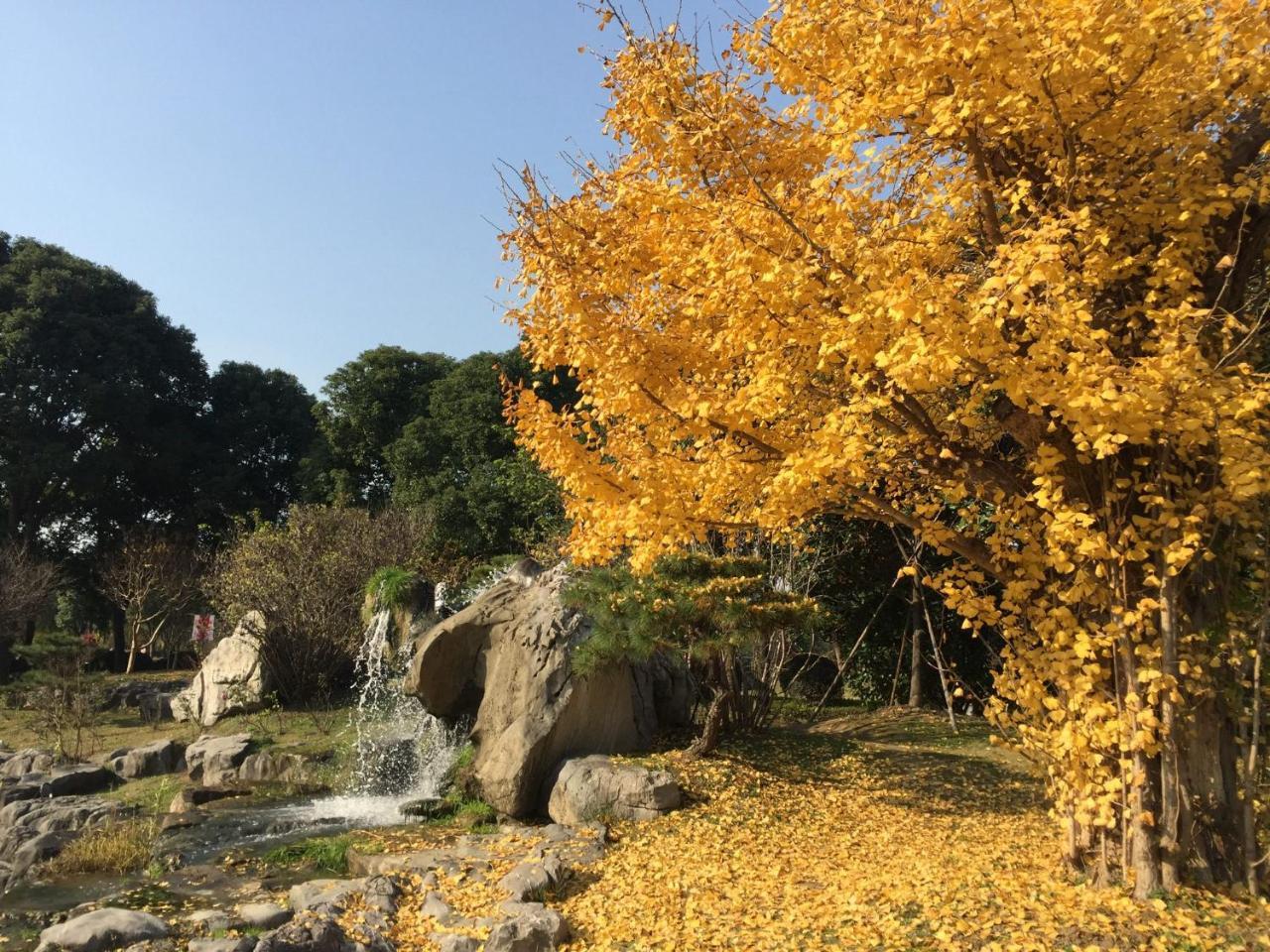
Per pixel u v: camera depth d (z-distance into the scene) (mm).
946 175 4840
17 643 23250
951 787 9055
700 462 5570
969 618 5527
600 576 9188
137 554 24812
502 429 25031
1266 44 4125
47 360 26031
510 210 5918
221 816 10016
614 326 5375
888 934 4887
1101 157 4742
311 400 34438
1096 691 4828
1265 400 4000
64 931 5812
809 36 4848
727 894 6109
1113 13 3932
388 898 6285
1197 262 4793
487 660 10219
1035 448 4941
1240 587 4852
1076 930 4434
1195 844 4680
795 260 4543
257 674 15289
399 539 19594
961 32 4090
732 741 10461
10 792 11281
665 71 5285
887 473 5734
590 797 8328
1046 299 4082
